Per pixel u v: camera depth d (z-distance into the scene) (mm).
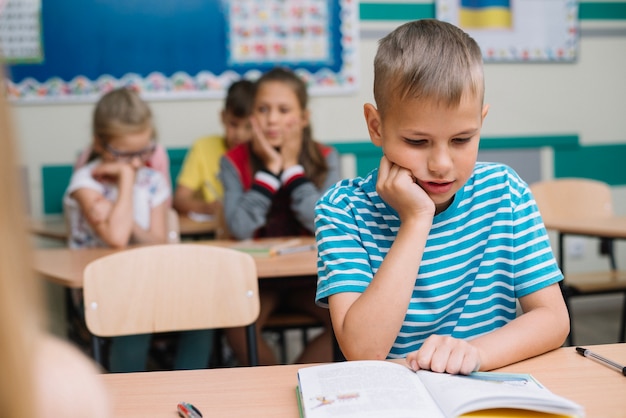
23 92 3490
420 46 1044
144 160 2639
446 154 1051
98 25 3516
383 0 3709
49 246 3494
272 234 2658
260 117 2662
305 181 2615
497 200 1194
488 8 3783
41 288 324
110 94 2621
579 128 3984
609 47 3982
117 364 1904
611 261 3322
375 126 1158
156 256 1563
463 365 892
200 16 3588
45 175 3541
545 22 3863
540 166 3959
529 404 753
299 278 1944
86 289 1509
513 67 3867
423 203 1089
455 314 1181
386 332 1037
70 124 3543
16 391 301
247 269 1566
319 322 2256
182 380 947
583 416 750
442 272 1175
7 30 3445
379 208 1191
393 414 745
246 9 3621
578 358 1005
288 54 3672
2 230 294
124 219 2523
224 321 1564
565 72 3938
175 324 1558
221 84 3633
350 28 3699
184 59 3596
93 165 2688
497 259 1183
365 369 887
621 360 984
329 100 3723
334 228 1178
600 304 4020
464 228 1186
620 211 4086
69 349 455
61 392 417
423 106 1022
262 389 904
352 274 1134
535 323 1042
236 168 2734
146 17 3547
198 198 3549
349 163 3754
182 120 3623
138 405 857
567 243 3957
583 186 3123
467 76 1023
